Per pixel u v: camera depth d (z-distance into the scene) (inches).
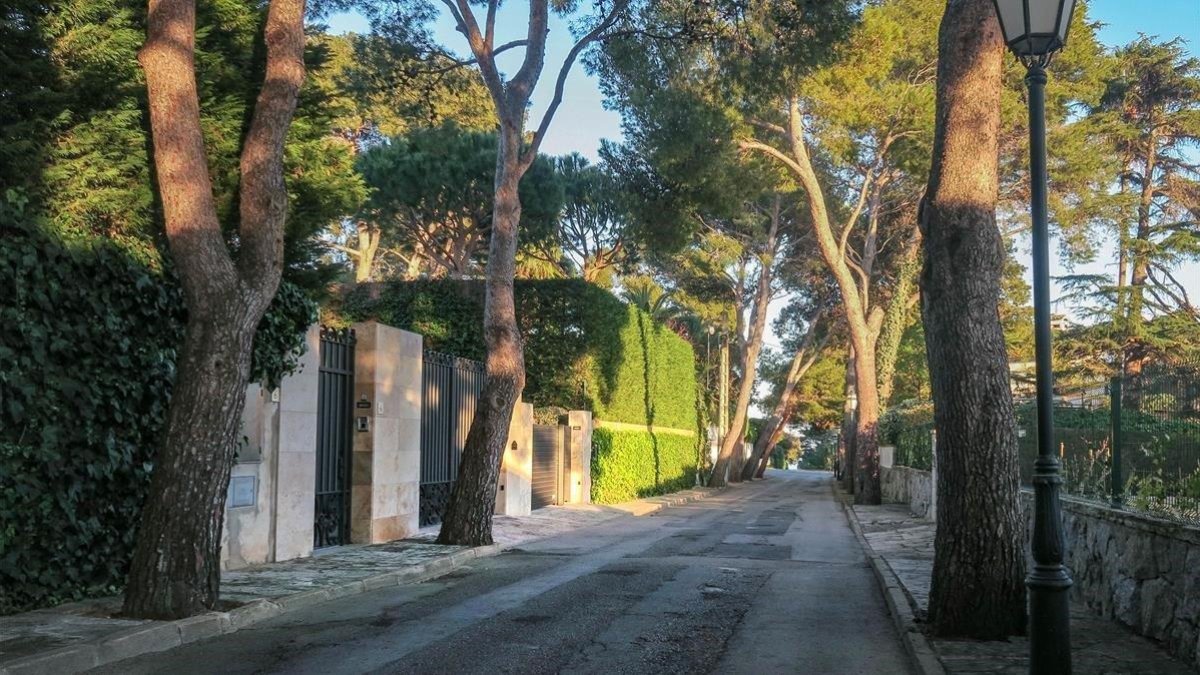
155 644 301.7
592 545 662.5
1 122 358.3
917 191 1395.2
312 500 533.6
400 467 639.8
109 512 375.2
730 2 684.1
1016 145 1154.0
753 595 426.3
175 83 343.9
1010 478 320.5
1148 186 1592.0
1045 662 232.2
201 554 337.1
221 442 342.6
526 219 1169.4
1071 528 427.2
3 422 321.1
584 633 329.7
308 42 514.3
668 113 939.3
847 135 1120.2
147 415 394.3
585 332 1089.4
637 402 1310.3
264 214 358.9
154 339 401.7
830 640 327.0
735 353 2581.2
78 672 270.2
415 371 666.2
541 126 667.4
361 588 431.8
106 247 368.5
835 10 698.2
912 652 298.4
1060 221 1239.5
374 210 1154.0
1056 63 1084.5
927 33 1053.8
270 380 486.9
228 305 343.9
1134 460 363.6
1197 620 272.1
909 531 776.3
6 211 318.0
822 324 2160.4
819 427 2965.1
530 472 898.1
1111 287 1358.3
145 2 413.1
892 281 1646.2
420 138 1151.6
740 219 1392.7
